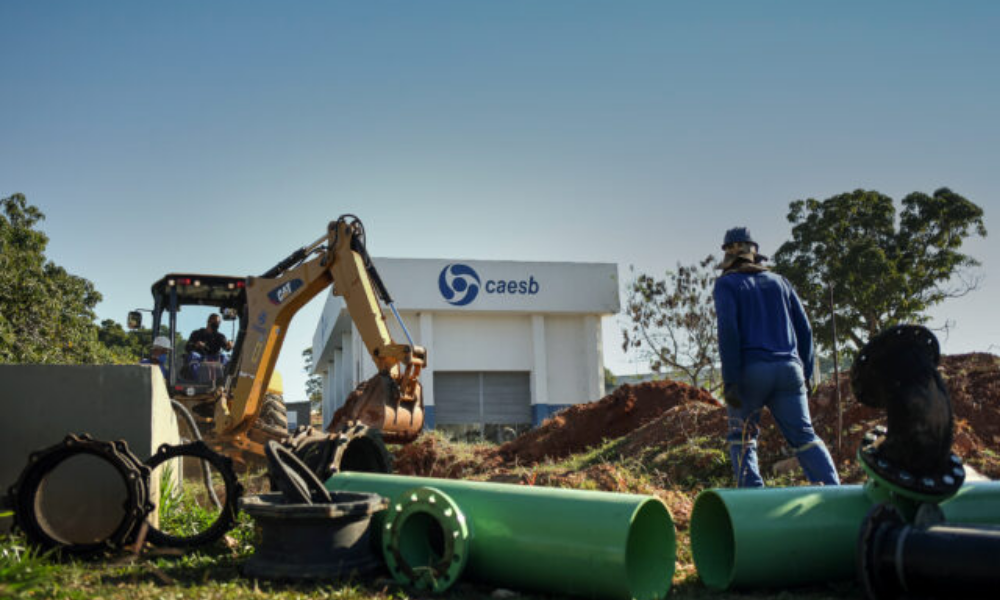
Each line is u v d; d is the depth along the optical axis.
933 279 23.59
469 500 3.75
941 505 3.49
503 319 23.61
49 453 4.01
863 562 3.01
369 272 9.40
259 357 9.59
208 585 3.42
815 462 4.72
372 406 8.77
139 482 4.08
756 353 4.80
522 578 3.53
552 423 10.73
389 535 3.64
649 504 3.58
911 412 3.21
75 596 3.08
